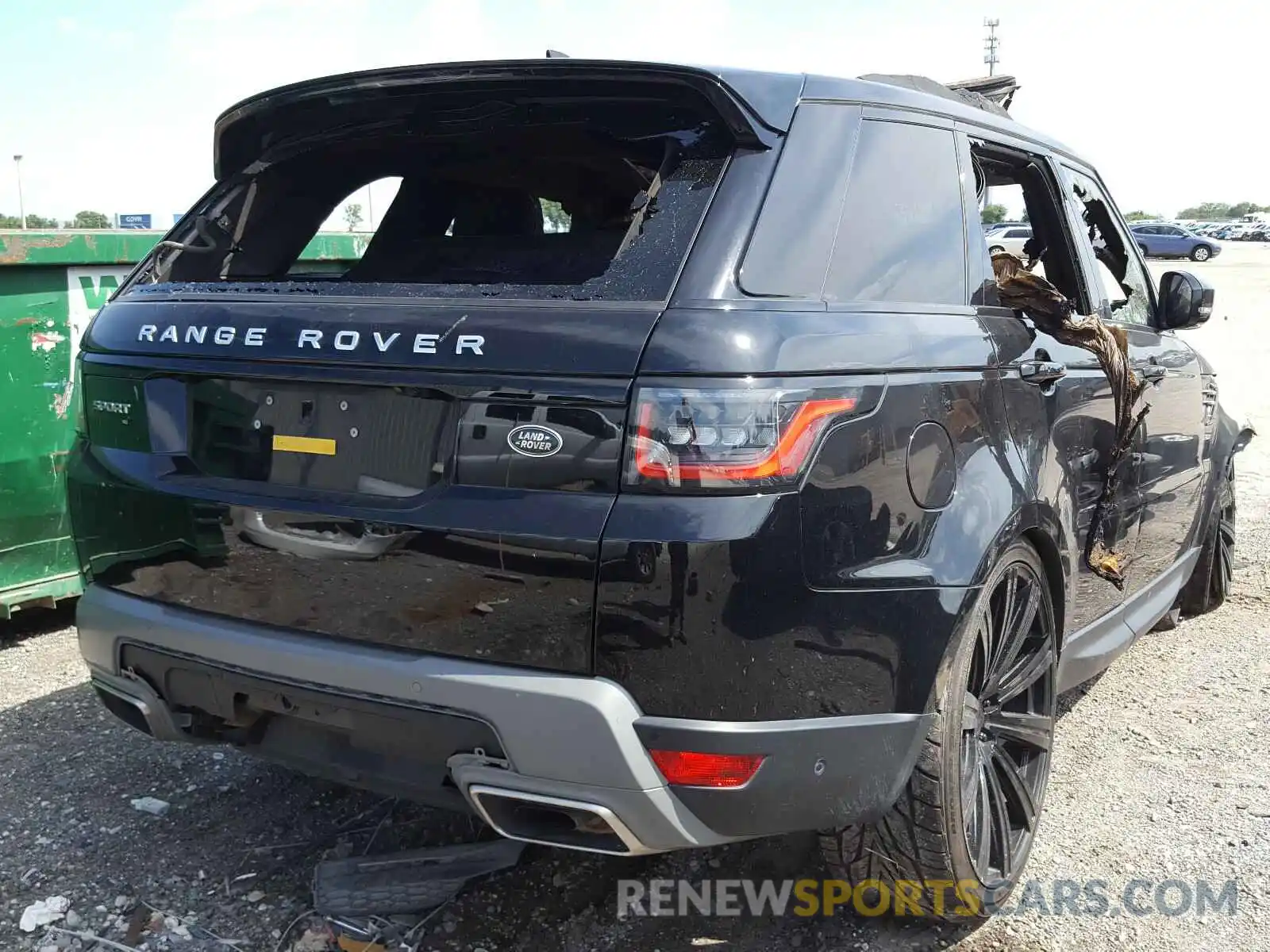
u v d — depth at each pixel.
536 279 2.61
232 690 2.37
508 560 1.99
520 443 2.00
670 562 1.91
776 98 2.29
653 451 1.92
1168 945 2.62
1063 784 3.44
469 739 2.09
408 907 2.65
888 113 2.59
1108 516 3.25
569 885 2.82
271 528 2.27
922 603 2.21
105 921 2.64
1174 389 3.95
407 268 2.92
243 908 2.70
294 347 2.27
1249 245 55.72
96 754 3.56
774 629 1.98
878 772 2.18
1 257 4.34
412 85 2.49
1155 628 4.94
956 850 2.41
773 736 2.01
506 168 2.90
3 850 2.95
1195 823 3.18
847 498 2.07
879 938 2.64
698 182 2.19
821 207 2.28
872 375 2.16
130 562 2.52
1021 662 2.83
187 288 2.61
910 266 2.54
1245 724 3.88
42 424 4.61
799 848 3.00
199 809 3.20
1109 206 3.95
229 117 2.86
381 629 2.15
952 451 2.36
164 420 2.49
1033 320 2.96
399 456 2.15
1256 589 5.50
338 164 3.04
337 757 2.37
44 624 4.93
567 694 1.97
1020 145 3.25
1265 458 8.72
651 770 1.98
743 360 1.95
